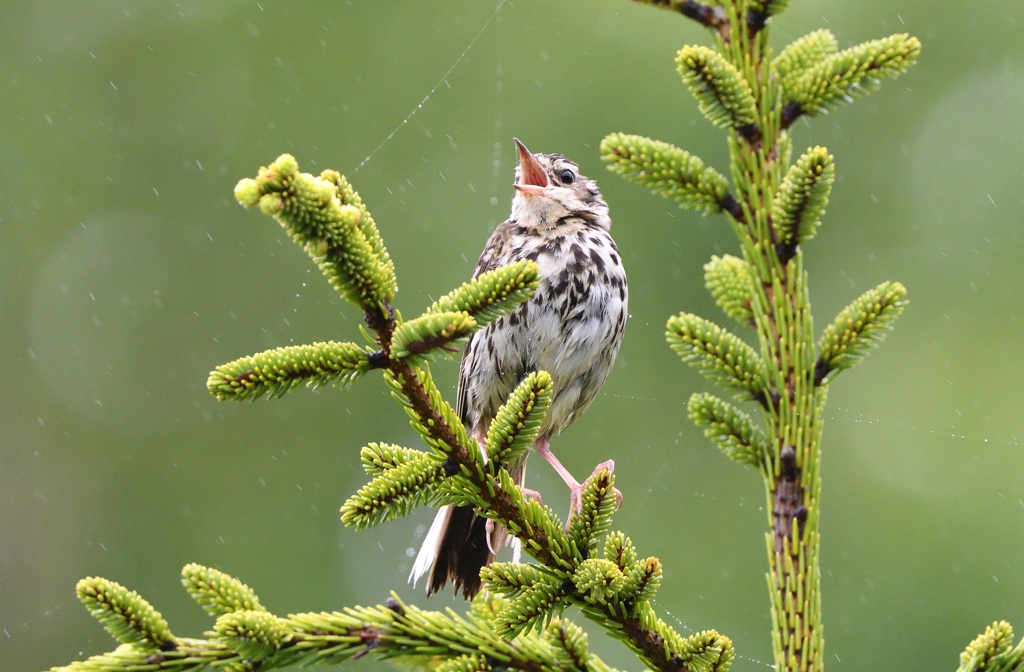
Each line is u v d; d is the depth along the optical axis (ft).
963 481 43.14
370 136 47.70
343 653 15.11
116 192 49.57
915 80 46.85
